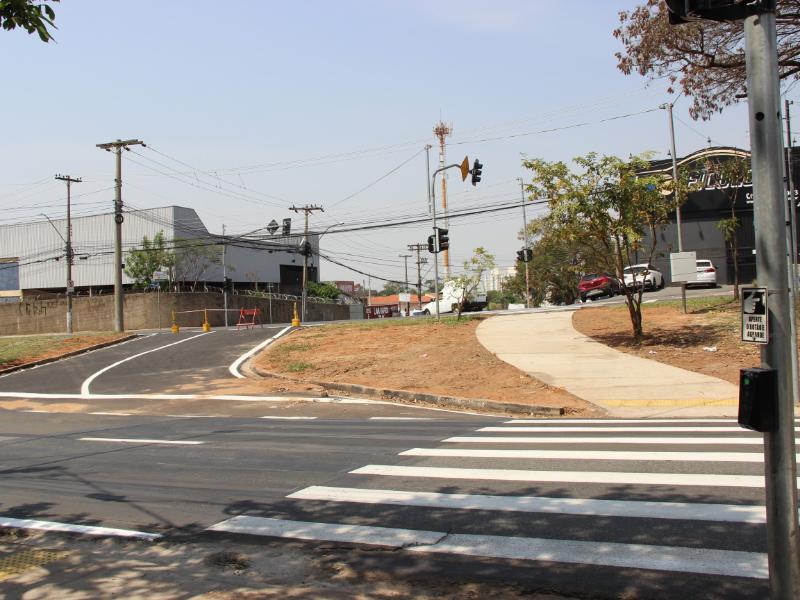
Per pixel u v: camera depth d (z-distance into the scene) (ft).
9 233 225.35
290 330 101.96
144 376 69.67
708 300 90.38
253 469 27.96
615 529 18.48
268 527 20.26
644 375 51.75
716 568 15.60
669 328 71.20
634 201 61.93
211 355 81.41
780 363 11.97
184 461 30.30
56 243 219.00
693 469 24.54
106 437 38.58
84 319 189.06
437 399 48.44
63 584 16.47
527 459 27.53
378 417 43.04
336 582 16.08
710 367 53.31
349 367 64.80
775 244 12.12
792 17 63.57
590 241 66.23
